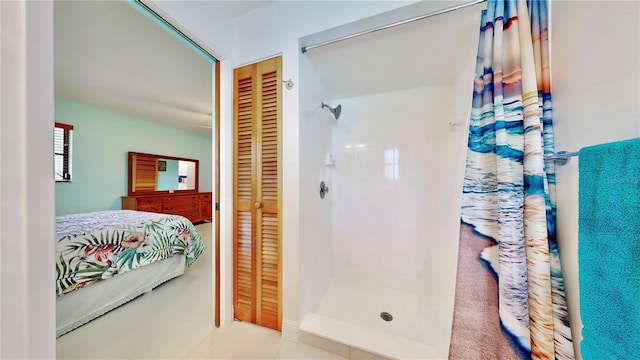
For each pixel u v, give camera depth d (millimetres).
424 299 1665
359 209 1984
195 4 1184
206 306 1707
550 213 793
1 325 276
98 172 3295
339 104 2033
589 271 531
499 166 820
